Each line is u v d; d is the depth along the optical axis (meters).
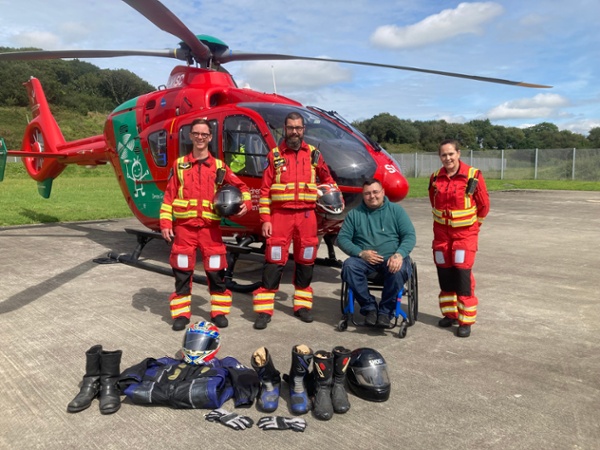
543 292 5.59
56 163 10.49
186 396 2.83
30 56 6.15
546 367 3.50
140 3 4.59
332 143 5.44
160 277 6.27
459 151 4.12
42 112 10.82
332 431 2.65
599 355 3.73
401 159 38.97
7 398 3.02
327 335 4.18
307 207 4.50
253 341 4.02
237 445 2.51
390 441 2.55
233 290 5.61
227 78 6.66
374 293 5.72
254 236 5.95
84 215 13.02
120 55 6.38
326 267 7.02
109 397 2.87
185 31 5.52
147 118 6.87
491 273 6.57
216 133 5.78
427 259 7.57
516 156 33.25
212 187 4.36
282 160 4.46
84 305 5.01
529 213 13.93
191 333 3.08
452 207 4.12
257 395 2.97
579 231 10.48
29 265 6.97
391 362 3.58
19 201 15.91
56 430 2.65
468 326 4.12
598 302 5.19
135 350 3.79
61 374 3.36
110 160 7.94
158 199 6.74
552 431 2.64
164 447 2.49
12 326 4.35
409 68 5.95
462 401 2.98
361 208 4.38
